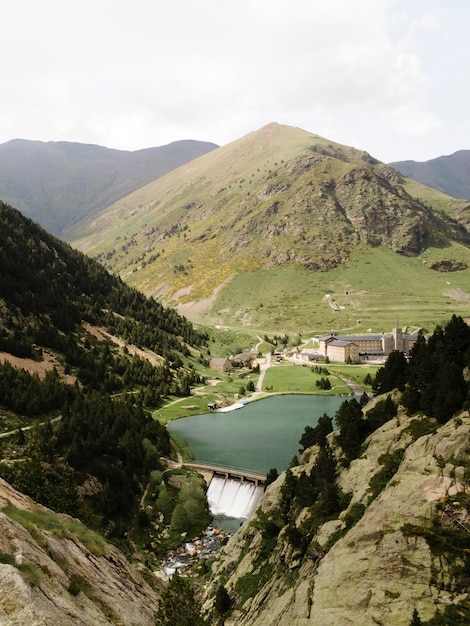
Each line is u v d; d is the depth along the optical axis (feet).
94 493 296.71
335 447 225.56
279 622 144.77
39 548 108.78
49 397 384.47
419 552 129.18
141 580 169.58
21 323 527.81
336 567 140.87
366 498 166.30
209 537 291.79
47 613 82.74
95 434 335.88
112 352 610.65
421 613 116.67
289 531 179.73
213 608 189.67
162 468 359.87
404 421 197.88
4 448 293.43
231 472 347.56
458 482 140.46
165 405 533.96
